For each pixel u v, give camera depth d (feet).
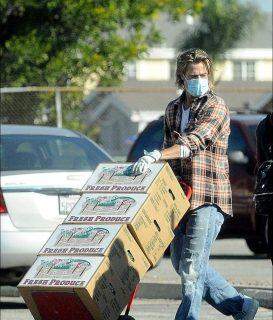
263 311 76.02
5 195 77.56
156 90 142.20
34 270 50.96
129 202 52.16
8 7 170.19
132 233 51.39
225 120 54.95
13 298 87.45
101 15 173.58
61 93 166.71
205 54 54.54
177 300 84.43
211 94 54.95
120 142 226.38
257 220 108.27
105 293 50.08
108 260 50.29
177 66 55.06
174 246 56.08
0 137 82.33
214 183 54.95
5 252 77.05
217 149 55.06
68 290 49.60
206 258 55.01
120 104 287.69
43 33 171.63
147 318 72.38
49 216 77.92
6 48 172.45
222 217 55.72
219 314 74.49
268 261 110.63
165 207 53.06
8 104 160.76
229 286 56.49
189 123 54.65
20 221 77.56
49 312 51.08
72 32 174.29
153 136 110.73
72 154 82.99
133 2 180.45
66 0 169.78
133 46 181.68
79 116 170.60
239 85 349.82
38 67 174.19
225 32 344.08
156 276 93.25
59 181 78.59
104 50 179.01
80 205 52.95
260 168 63.10
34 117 161.07
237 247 131.23
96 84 191.52
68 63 175.22
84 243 51.06
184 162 54.90
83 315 50.34
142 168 52.49
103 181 53.72
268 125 63.41
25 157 80.84
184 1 186.09
